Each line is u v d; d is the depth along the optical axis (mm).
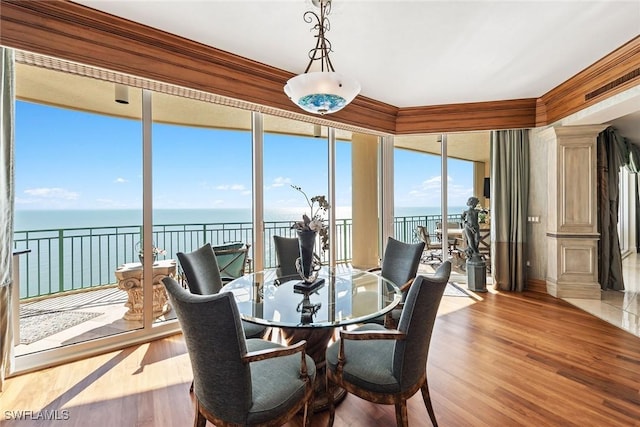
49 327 2914
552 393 2006
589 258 3928
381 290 2322
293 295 2215
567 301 3879
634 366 2326
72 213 2891
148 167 2863
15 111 2330
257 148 3486
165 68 2582
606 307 3633
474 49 2725
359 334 1546
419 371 1605
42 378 2213
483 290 4340
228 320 1250
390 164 4762
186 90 2773
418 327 1516
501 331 3000
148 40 2477
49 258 2959
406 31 2430
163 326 2928
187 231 3398
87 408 1894
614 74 2996
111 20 2279
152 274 2891
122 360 2475
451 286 4648
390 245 2932
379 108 4289
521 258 4332
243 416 1328
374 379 1545
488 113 4277
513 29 2412
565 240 3990
